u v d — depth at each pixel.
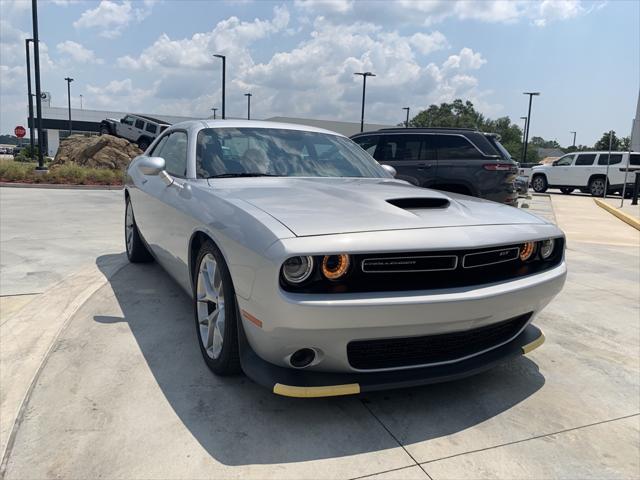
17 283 4.41
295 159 3.76
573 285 5.41
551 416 2.62
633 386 3.00
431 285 2.37
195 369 2.93
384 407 2.63
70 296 4.05
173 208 3.42
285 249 2.13
